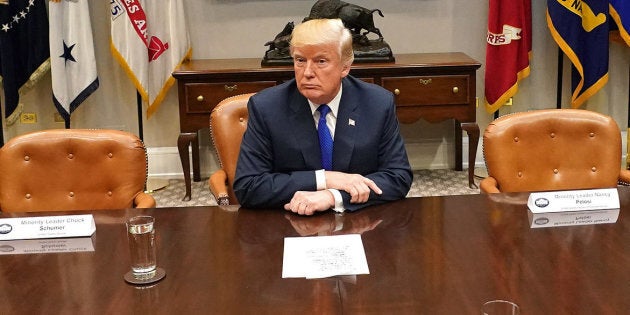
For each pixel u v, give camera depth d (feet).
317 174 7.23
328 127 7.63
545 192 7.11
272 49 14.37
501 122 8.86
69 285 5.54
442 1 15.71
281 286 5.39
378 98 7.75
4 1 14.43
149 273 5.66
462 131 16.37
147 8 15.02
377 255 5.95
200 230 6.68
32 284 5.58
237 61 15.21
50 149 8.38
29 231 6.64
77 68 14.89
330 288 5.33
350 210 7.07
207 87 13.96
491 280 5.42
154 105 15.47
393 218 6.88
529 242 6.21
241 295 5.25
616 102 16.29
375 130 7.62
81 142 8.41
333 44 7.09
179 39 15.10
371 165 7.67
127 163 8.41
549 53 16.05
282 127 7.55
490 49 15.17
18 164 8.34
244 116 9.48
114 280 5.60
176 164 16.46
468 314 4.88
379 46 14.29
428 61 14.34
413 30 15.85
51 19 14.44
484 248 6.08
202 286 5.43
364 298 5.15
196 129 14.19
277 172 7.68
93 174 8.41
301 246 6.13
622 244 6.14
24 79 14.97
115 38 14.87
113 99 16.02
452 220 6.81
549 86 16.24
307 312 4.95
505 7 14.90
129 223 5.68
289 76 13.93
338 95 7.60
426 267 5.68
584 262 5.75
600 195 7.11
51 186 8.39
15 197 8.30
